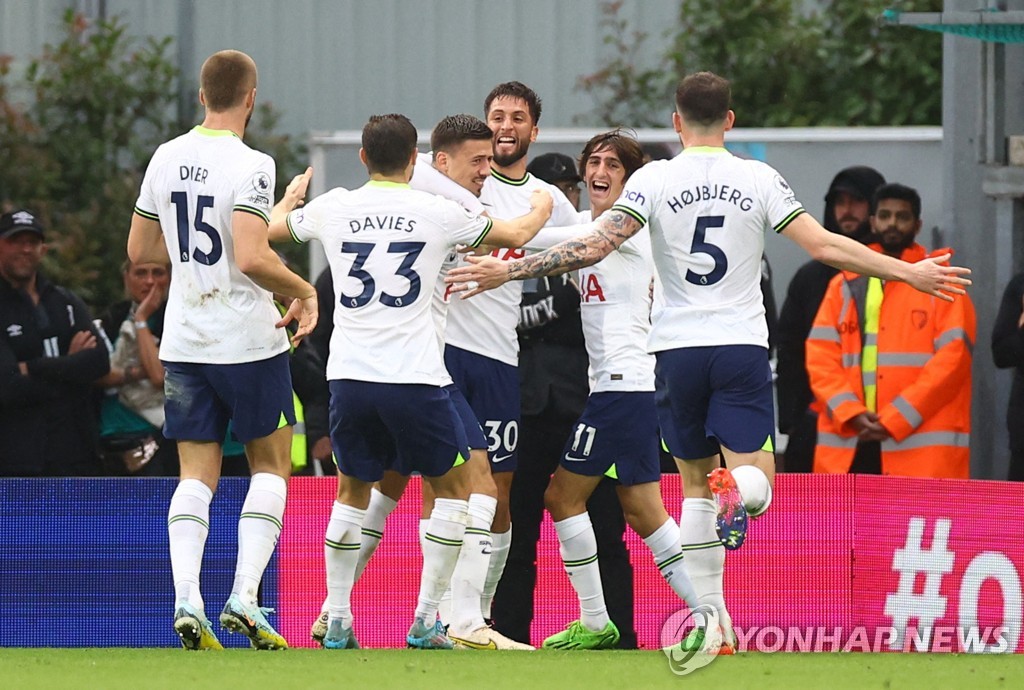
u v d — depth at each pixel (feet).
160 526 80.59
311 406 95.76
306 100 151.84
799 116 146.72
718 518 62.03
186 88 152.97
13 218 90.12
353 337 67.26
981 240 100.58
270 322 68.80
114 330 97.25
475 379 76.18
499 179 78.48
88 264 144.56
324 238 68.28
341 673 57.77
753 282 66.95
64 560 80.79
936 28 96.73
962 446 95.20
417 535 79.92
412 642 71.36
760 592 80.38
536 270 65.98
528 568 82.23
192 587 66.54
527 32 148.36
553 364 83.35
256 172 67.05
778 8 148.56
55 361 89.71
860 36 149.28
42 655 65.82
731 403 65.92
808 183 113.09
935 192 112.06
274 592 80.33
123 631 80.43
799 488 80.64
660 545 76.74
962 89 100.48
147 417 94.48
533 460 82.99
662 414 68.39
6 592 80.89
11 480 81.00
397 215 67.46
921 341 94.99
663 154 110.73
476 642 73.41
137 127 152.25
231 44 152.97
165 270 95.81
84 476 91.61
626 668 60.85
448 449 68.23
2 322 89.61
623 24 147.54
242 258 66.44
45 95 149.79
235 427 68.64
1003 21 91.45
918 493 80.07
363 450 68.33
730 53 147.54
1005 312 92.43
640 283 76.48
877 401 95.45
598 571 77.61
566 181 87.51
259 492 68.90
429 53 149.89
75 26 151.02
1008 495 79.25
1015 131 101.60
